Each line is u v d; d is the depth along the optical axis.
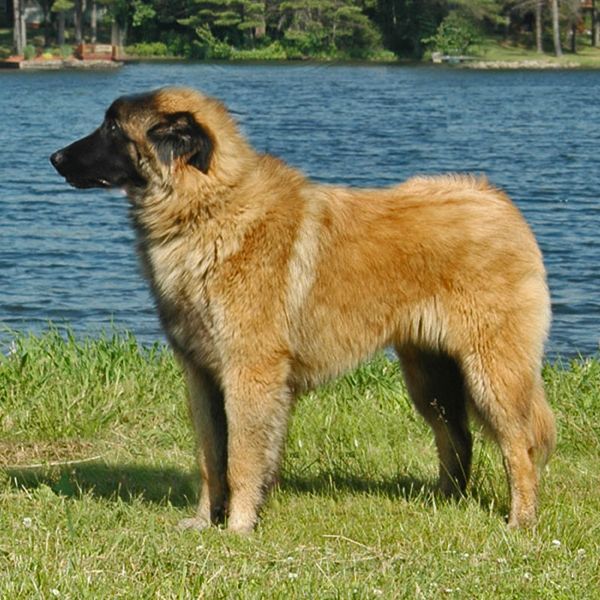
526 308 8.47
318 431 10.72
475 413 8.67
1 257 24.33
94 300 20.50
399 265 8.41
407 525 8.34
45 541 7.44
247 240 8.09
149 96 8.35
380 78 94.31
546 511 8.67
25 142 46.72
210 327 8.17
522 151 45.03
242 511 8.26
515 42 126.06
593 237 26.61
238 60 112.94
